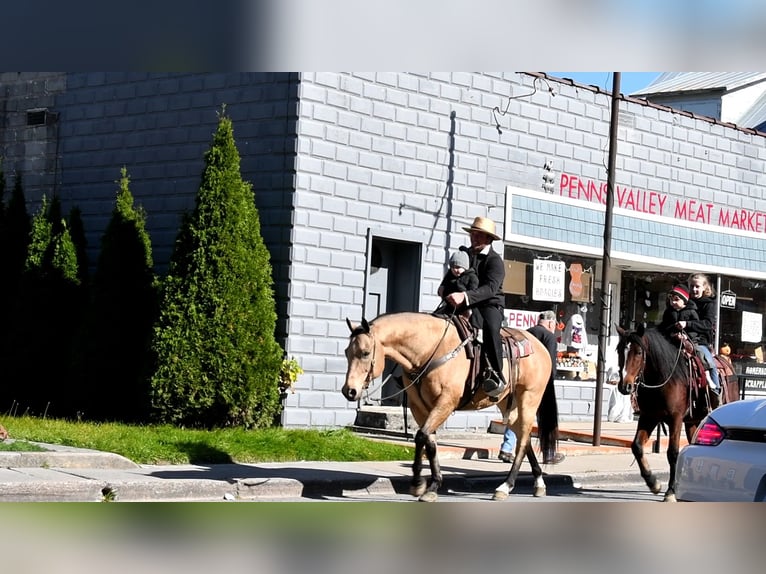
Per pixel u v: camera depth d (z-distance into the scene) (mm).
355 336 10562
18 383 17484
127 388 16703
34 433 13141
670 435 12508
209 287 15633
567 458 16500
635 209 22625
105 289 16891
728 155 24828
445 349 11070
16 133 20109
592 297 22328
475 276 11531
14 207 18875
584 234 21531
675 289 13016
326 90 17000
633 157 22594
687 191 23828
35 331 17531
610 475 14758
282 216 16672
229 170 16016
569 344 21750
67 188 19438
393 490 12430
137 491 10539
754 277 25547
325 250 16984
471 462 15148
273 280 16656
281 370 16172
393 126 18016
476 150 19406
